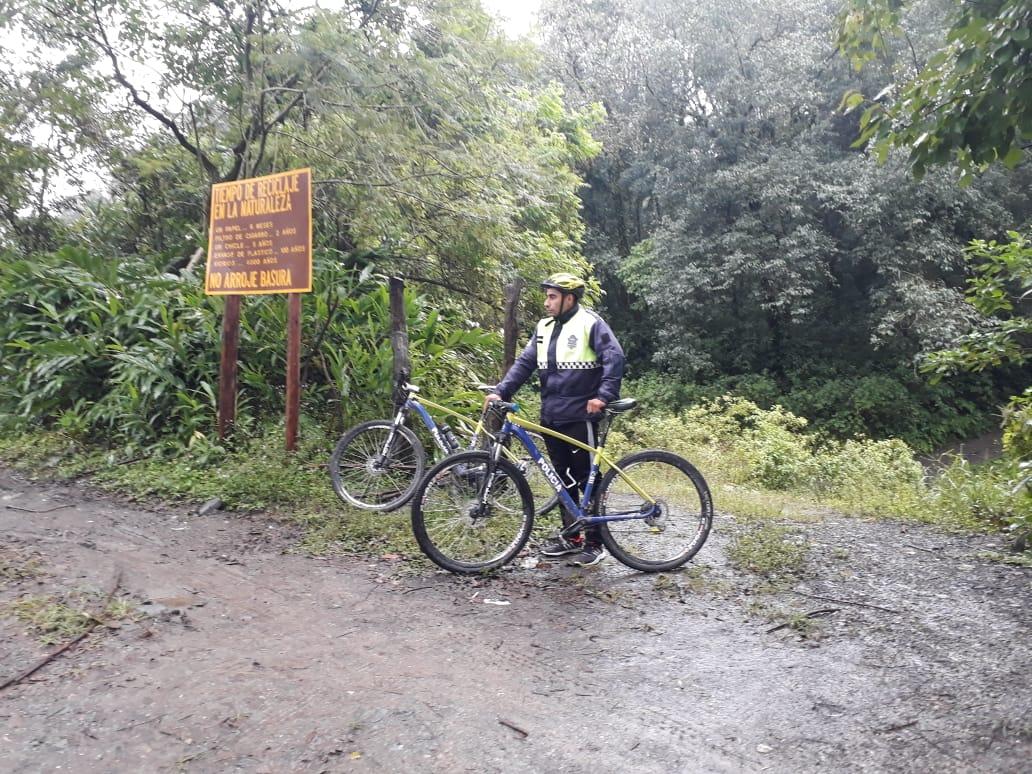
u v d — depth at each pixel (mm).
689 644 3984
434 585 4727
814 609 4469
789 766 2943
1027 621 4301
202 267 9438
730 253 21453
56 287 8578
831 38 6172
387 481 6320
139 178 11086
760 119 21828
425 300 9531
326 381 8312
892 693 3488
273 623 4098
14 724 3033
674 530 5168
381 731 3100
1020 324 6992
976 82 4785
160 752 2918
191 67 10062
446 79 9336
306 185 6672
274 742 3004
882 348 22578
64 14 9578
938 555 5555
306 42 8633
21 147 10430
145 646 3750
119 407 7527
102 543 5203
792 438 11703
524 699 3393
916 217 19344
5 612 3979
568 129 15867
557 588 4738
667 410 22594
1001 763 2957
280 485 6336
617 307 28031
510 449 5613
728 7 21578
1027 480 6621
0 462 7113
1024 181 21031
